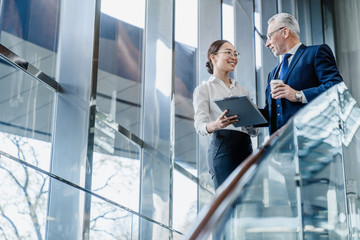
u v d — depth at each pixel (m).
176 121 5.70
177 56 5.94
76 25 4.00
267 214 2.53
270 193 2.59
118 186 4.43
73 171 3.63
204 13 6.48
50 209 3.22
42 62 3.94
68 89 3.85
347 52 9.75
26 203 3.02
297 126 3.10
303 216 2.95
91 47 3.91
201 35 6.40
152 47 5.35
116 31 5.04
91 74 3.85
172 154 5.03
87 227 3.45
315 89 3.78
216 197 2.08
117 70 4.97
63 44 3.97
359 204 3.97
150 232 4.46
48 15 4.04
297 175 2.98
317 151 3.35
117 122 4.89
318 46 4.03
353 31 9.81
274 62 8.00
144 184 4.90
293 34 4.19
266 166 2.59
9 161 2.90
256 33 7.89
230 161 3.86
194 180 5.59
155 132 5.11
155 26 5.41
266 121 3.73
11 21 3.70
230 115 3.74
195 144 5.88
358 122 4.34
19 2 3.78
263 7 8.33
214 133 3.94
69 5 4.05
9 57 3.35
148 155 5.02
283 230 2.67
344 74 9.66
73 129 3.74
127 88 5.07
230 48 4.29
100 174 4.17
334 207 3.46
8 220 2.89
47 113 3.70
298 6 9.87
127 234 4.03
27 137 3.46
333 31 9.95
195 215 5.48
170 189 4.92
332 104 3.76
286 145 2.89
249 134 4.10
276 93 3.81
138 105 5.19
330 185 3.47
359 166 4.14
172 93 5.20
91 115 3.75
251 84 7.01
